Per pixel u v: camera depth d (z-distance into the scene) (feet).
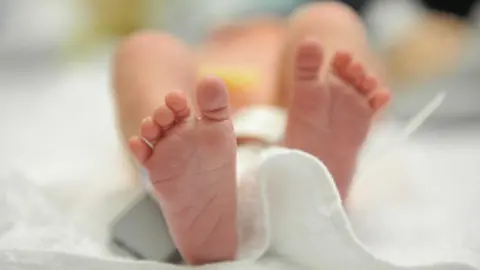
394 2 5.69
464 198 3.49
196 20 5.85
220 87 2.46
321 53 2.68
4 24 6.21
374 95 2.79
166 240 2.89
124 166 3.62
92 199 3.40
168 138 2.48
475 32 5.49
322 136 2.81
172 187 2.53
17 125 4.79
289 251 2.67
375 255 2.58
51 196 3.43
